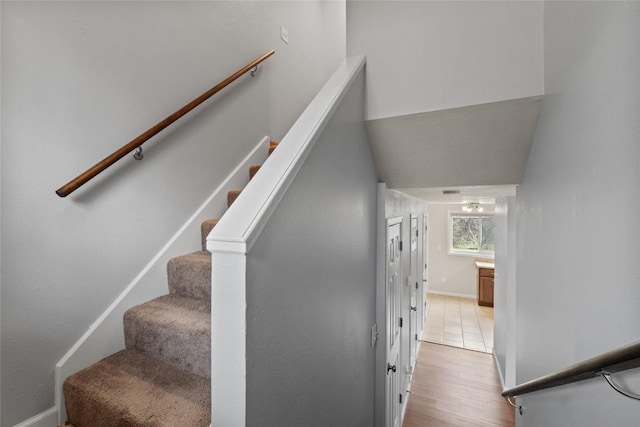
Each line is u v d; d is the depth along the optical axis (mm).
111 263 1340
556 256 973
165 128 1590
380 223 1925
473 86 1268
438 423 2697
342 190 1255
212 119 1910
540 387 870
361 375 1581
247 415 675
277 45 2559
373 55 1477
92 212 1268
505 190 2279
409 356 3238
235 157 2107
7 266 1018
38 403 1089
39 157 1094
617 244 581
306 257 946
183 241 1687
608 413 617
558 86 967
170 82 1622
